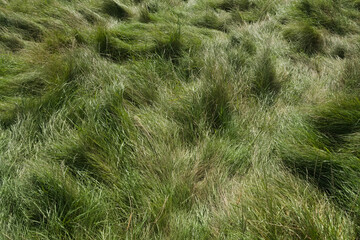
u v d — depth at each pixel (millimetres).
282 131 2330
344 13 4676
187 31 4020
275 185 1896
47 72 2934
